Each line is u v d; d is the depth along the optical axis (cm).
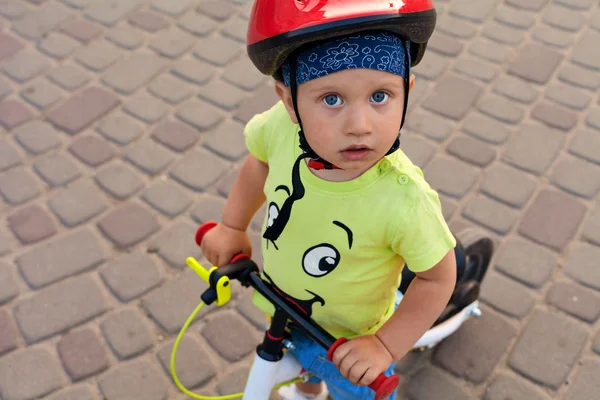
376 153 123
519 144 309
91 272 264
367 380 138
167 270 264
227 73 351
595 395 223
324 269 145
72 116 328
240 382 231
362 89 117
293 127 149
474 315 238
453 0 388
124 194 293
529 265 262
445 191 291
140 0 397
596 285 255
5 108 333
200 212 286
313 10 112
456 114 323
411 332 144
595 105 327
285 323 152
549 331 241
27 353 239
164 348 240
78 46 368
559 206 282
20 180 299
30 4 396
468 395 227
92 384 231
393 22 112
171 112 330
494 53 354
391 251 142
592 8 380
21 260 268
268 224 154
